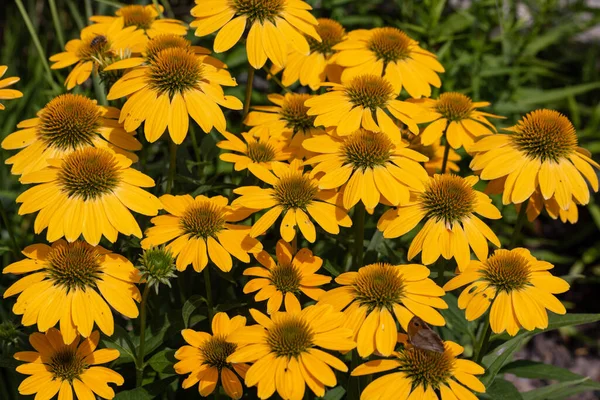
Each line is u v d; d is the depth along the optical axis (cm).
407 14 111
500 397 79
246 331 70
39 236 85
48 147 78
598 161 124
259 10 80
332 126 81
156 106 77
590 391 113
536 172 79
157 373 80
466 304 75
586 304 123
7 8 134
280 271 76
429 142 84
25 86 118
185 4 123
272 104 102
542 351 118
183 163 88
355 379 76
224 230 77
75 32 122
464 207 77
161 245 76
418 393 70
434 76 86
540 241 120
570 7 120
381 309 72
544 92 112
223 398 79
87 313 73
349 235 85
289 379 68
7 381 88
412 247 77
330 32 88
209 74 79
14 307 72
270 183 77
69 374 73
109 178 75
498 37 110
